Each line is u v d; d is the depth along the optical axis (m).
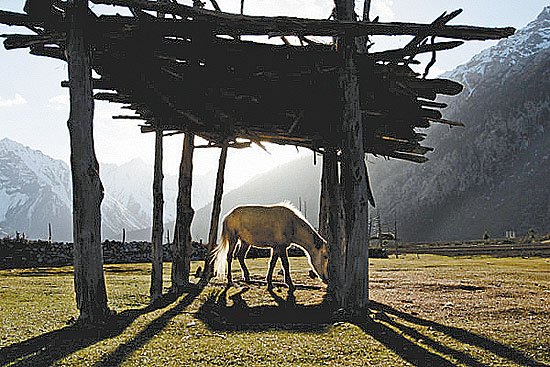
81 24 7.34
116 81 9.19
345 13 8.56
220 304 9.41
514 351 5.70
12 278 15.63
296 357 5.42
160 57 8.52
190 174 12.43
